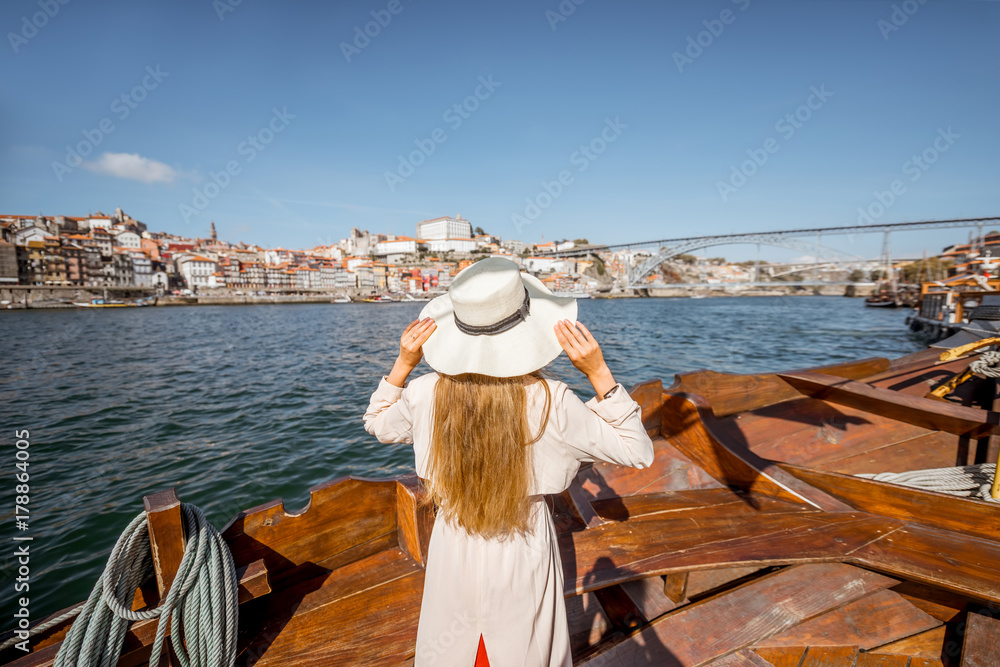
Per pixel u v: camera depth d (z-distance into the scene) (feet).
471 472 3.34
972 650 5.10
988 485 8.77
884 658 5.52
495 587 3.46
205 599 5.10
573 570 6.37
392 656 5.56
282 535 6.64
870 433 12.10
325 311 272.72
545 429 3.38
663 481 9.70
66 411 45.03
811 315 169.58
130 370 69.77
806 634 5.62
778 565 6.66
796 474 8.91
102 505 24.17
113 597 4.71
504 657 3.48
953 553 6.40
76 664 4.50
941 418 11.48
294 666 5.47
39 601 16.44
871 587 6.25
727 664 5.20
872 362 18.01
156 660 4.78
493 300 3.25
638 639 5.52
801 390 14.44
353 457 30.45
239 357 83.82
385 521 7.58
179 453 32.22
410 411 3.91
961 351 13.34
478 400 3.37
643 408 11.03
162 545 5.17
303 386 55.88
